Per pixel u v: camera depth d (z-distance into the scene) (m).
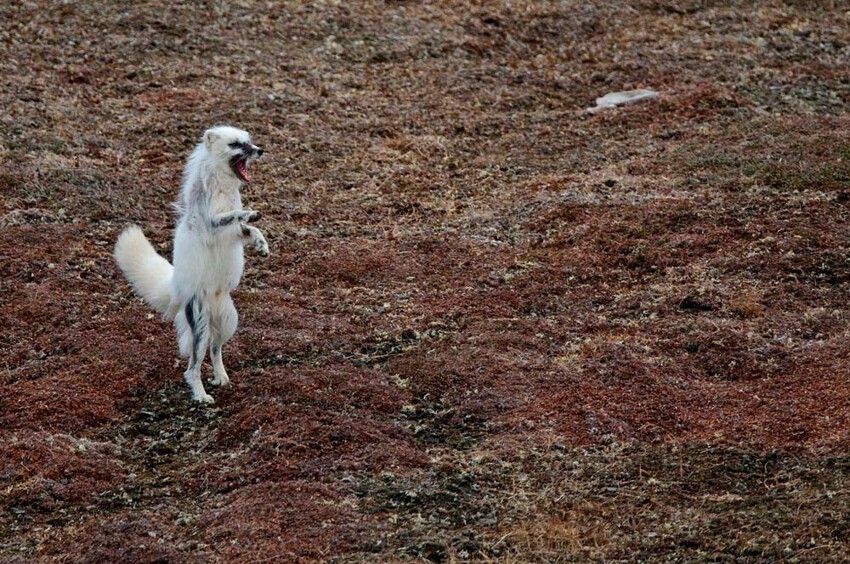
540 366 11.52
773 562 8.11
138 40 22.06
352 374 11.39
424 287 13.80
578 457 9.84
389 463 9.77
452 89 21.38
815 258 13.82
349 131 19.33
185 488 9.62
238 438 10.30
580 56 22.92
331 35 23.33
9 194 15.82
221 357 11.27
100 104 19.53
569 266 14.25
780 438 9.91
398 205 16.53
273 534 8.64
